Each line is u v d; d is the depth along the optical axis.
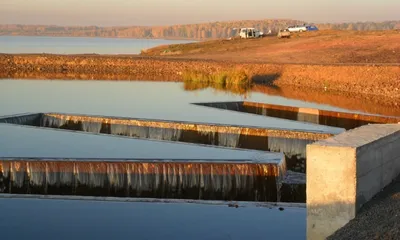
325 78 41.78
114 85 38.88
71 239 10.03
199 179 13.99
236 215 11.08
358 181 8.43
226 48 70.56
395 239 7.36
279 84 43.50
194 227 10.40
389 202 8.70
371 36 64.38
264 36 85.19
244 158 14.73
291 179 14.34
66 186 14.17
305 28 84.94
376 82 38.66
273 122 21.47
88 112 24.83
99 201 11.91
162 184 14.02
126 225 10.60
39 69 56.50
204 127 20.44
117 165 14.03
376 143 8.94
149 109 25.73
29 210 11.37
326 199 8.53
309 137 18.75
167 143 16.77
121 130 21.92
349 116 24.84
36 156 14.95
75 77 47.22
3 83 39.25
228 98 32.06
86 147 16.20
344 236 7.84
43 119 23.48
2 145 16.38
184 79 43.75
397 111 28.91
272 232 10.11
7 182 14.28
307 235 8.74
